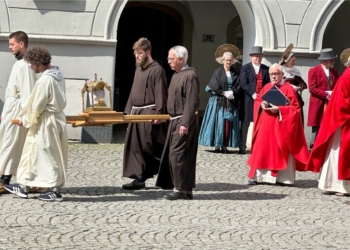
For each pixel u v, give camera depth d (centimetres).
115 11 1443
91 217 821
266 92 1079
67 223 790
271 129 1072
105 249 697
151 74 977
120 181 1047
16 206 857
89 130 1411
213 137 1354
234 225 814
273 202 952
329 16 1509
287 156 1069
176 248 709
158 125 978
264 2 1486
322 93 1354
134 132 981
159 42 2052
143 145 979
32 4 1418
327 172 1022
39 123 878
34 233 744
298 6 1498
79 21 1433
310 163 1034
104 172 1112
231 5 2003
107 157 1248
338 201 981
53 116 877
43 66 879
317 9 1506
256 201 953
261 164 1067
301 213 893
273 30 1491
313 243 751
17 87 913
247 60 1556
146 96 979
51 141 877
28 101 871
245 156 1338
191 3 1986
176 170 927
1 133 924
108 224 794
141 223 805
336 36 1845
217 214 865
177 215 849
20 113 891
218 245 726
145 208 878
